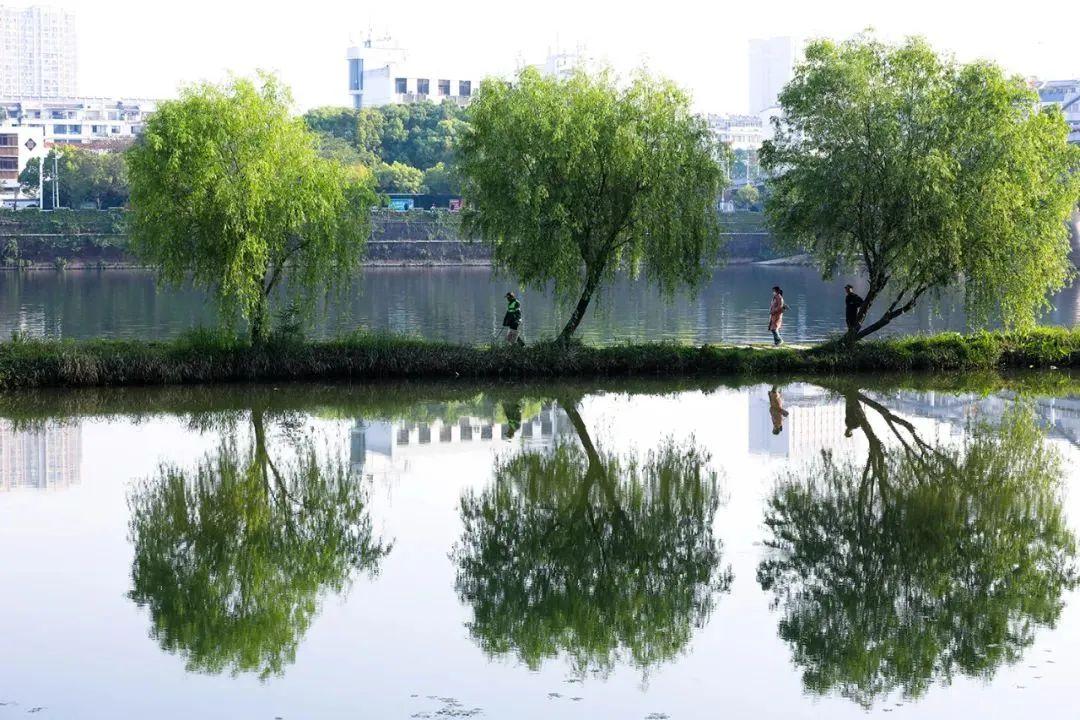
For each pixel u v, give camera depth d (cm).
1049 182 3853
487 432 3069
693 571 1970
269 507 2353
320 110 18300
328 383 3744
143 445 2872
